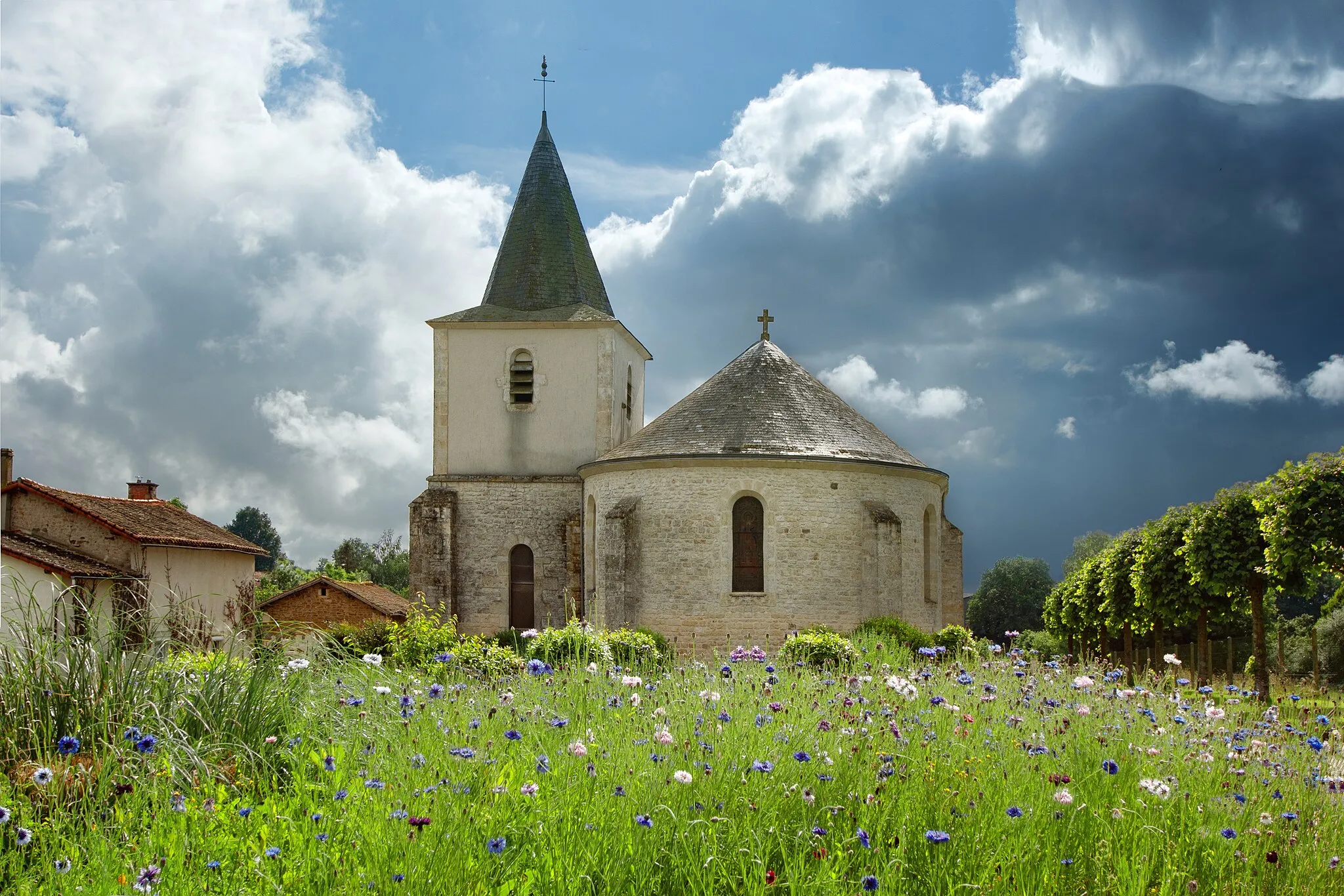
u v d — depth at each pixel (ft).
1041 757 24.03
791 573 86.94
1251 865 19.38
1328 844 20.62
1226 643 128.57
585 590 100.83
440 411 112.78
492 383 112.78
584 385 112.16
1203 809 21.62
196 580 111.96
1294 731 27.76
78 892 15.92
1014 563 261.44
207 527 120.26
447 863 16.60
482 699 29.01
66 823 18.28
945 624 103.60
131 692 24.67
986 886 17.56
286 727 25.73
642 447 93.25
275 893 16.49
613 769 21.39
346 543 284.82
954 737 25.40
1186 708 30.45
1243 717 33.12
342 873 16.75
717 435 90.02
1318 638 116.37
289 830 18.56
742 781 20.51
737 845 18.54
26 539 99.04
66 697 23.93
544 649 56.39
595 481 97.91
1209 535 75.25
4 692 23.44
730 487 87.81
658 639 81.35
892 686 27.27
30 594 27.30
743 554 88.22
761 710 27.30
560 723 23.91
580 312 113.91
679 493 88.63
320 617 127.54
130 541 100.89
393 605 135.23
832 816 19.98
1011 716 27.71
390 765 22.35
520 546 109.40
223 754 24.13
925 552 99.04
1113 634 107.34
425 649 61.62
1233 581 74.28
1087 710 27.37
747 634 86.38
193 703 25.09
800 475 88.07
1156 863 19.01
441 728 25.40
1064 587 127.24
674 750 22.35
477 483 109.81
